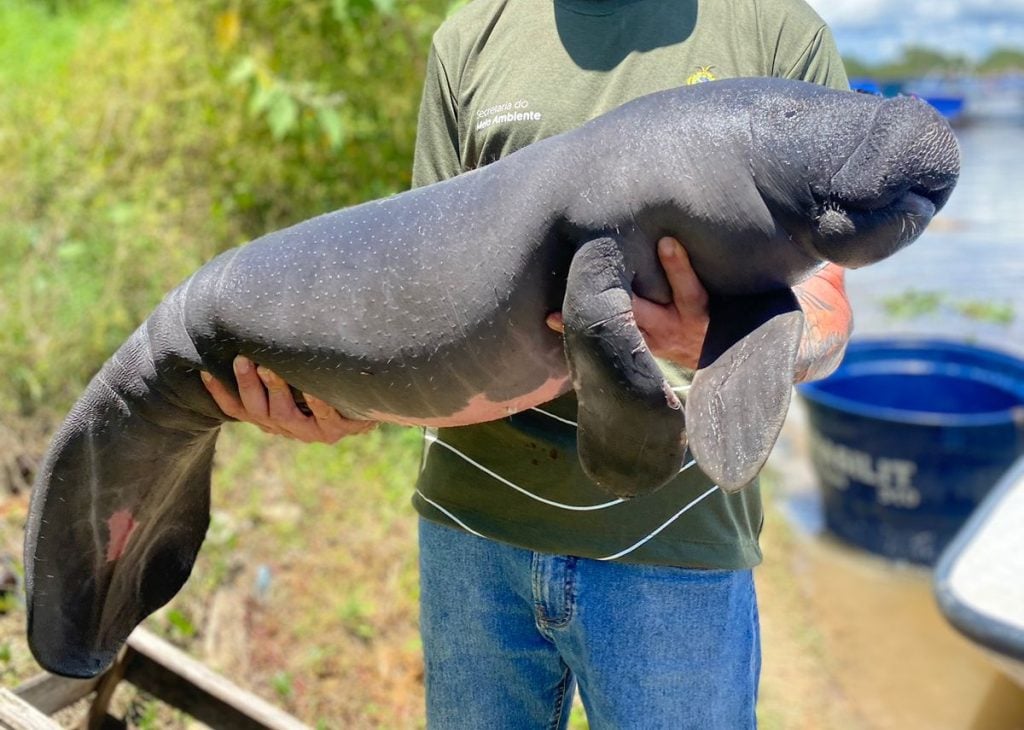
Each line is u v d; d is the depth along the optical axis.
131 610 3.16
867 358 7.99
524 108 2.73
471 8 2.94
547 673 2.87
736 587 2.71
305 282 2.61
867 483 6.98
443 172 2.95
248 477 5.69
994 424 6.64
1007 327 9.74
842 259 2.29
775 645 5.80
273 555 5.19
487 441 2.76
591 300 2.27
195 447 2.99
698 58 2.66
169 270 6.23
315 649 4.73
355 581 5.18
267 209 7.00
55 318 5.80
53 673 3.01
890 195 2.21
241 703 3.45
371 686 4.64
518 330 2.46
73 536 2.93
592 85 2.70
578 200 2.35
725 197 2.28
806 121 2.28
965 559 5.59
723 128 2.31
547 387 2.56
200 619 4.61
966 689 5.68
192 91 6.98
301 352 2.61
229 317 2.67
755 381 2.13
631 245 2.33
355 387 2.62
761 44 2.66
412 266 2.51
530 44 2.77
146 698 3.89
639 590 2.63
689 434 2.12
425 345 2.51
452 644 2.90
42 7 10.24
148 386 2.83
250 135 6.93
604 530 2.62
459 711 2.93
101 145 6.80
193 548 3.24
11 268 6.12
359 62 7.10
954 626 5.26
